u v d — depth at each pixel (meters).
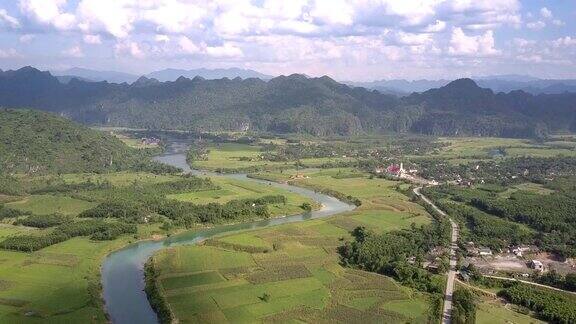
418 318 194.00
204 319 189.88
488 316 196.25
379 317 194.38
